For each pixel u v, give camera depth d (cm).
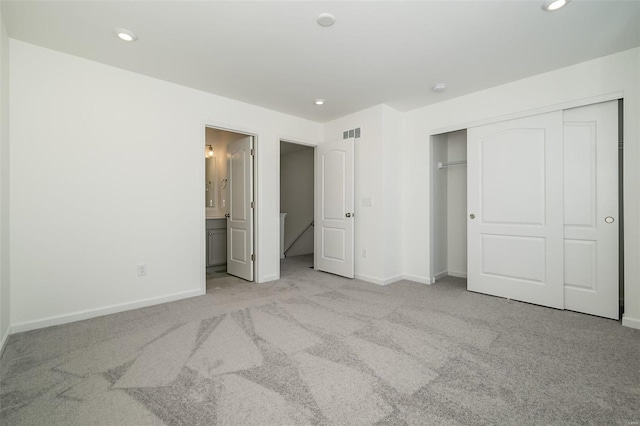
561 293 296
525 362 195
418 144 408
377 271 398
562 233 296
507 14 206
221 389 166
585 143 283
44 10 201
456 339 228
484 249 349
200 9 200
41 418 143
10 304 237
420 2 194
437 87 332
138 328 249
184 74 302
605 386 168
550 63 280
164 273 319
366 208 411
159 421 141
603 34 232
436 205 420
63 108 260
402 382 173
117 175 288
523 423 140
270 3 195
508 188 329
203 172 347
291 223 720
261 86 331
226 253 485
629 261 254
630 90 254
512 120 324
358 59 270
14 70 238
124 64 280
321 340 227
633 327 250
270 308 299
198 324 258
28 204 244
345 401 156
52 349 212
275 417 144
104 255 282
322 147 461
